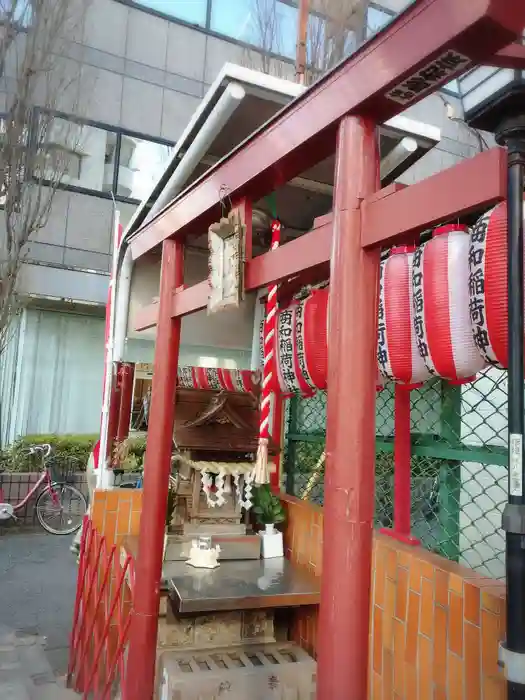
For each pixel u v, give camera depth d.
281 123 1.87
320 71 8.06
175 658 3.12
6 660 4.14
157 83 11.37
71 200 10.66
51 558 6.96
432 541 3.07
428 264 1.93
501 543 2.64
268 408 2.30
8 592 5.68
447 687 2.34
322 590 1.46
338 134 1.62
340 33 8.35
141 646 2.60
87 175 10.80
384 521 3.52
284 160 1.87
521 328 1.25
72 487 8.82
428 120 10.13
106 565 3.39
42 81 10.17
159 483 2.72
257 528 4.03
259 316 4.99
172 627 3.28
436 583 2.47
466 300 1.84
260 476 2.22
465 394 2.89
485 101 1.29
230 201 2.23
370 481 1.45
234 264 2.09
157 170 11.36
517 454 1.23
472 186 1.26
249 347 5.12
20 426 10.66
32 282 10.15
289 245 1.85
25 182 9.84
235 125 2.75
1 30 9.84
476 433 2.81
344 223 1.53
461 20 1.19
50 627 4.84
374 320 1.50
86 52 10.72
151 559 2.67
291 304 2.91
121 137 11.05
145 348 5.75
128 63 11.13
